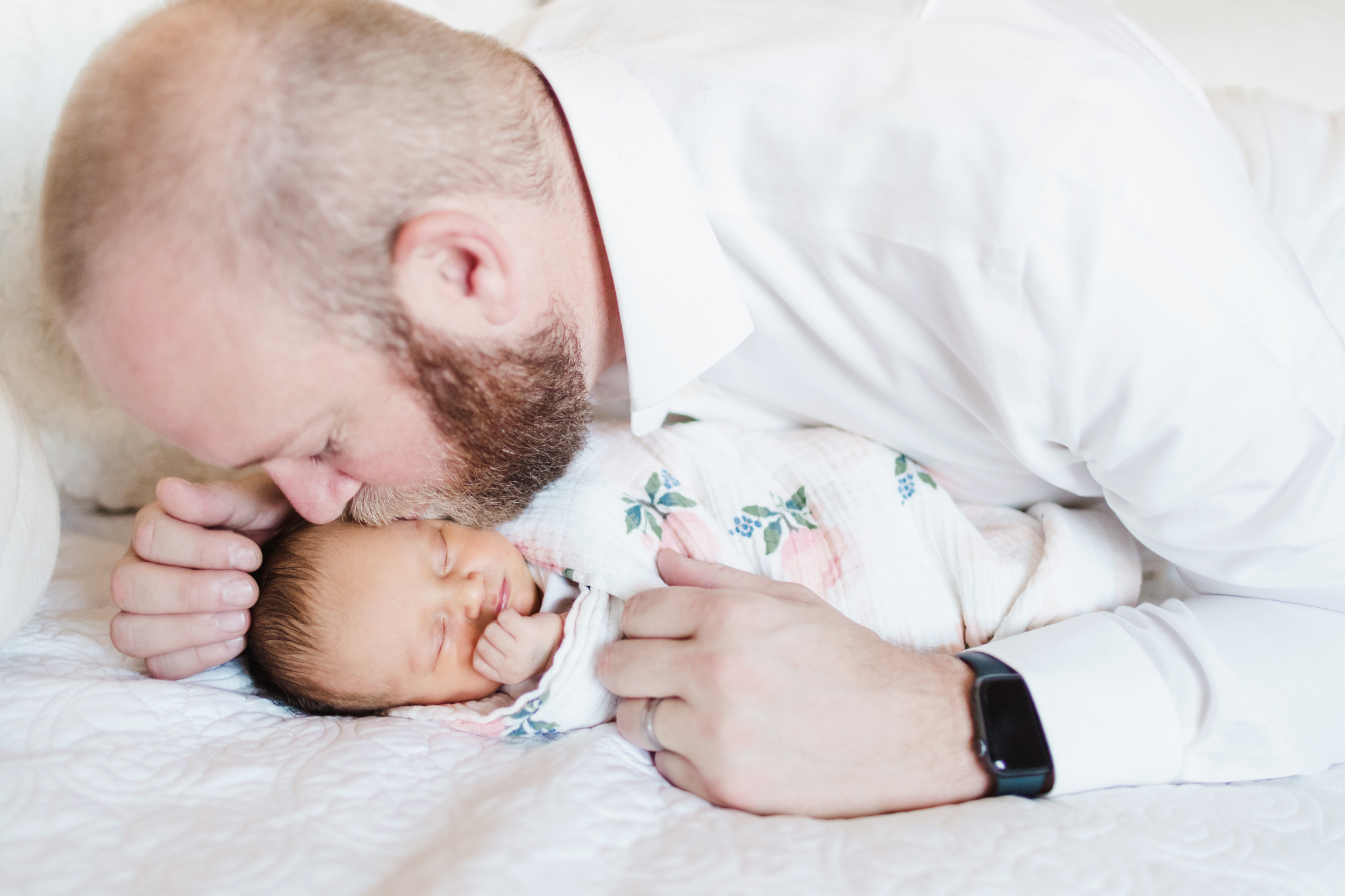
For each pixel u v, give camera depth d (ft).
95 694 2.19
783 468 2.94
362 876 1.70
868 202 2.33
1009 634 2.57
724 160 2.50
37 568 2.33
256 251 1.80
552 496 2.69
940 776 2.03
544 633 2.51
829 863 1.76
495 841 1.71
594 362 2.61
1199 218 2.10
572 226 2.37
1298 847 1.90
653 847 1.82
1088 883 1.72
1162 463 2.20
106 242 1.78
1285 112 3.20
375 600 2.58
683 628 2.15
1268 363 2.07
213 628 2.38
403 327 1.98
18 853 1.69
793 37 2.48
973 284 2.20
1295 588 2.28
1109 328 2.10
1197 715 2.16
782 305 2.72
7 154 3.10
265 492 2.80
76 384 3.32
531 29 3.14
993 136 2.13
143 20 1.96
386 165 1.91
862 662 2.06
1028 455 2.51
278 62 1.85
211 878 1.65
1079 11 2.61
